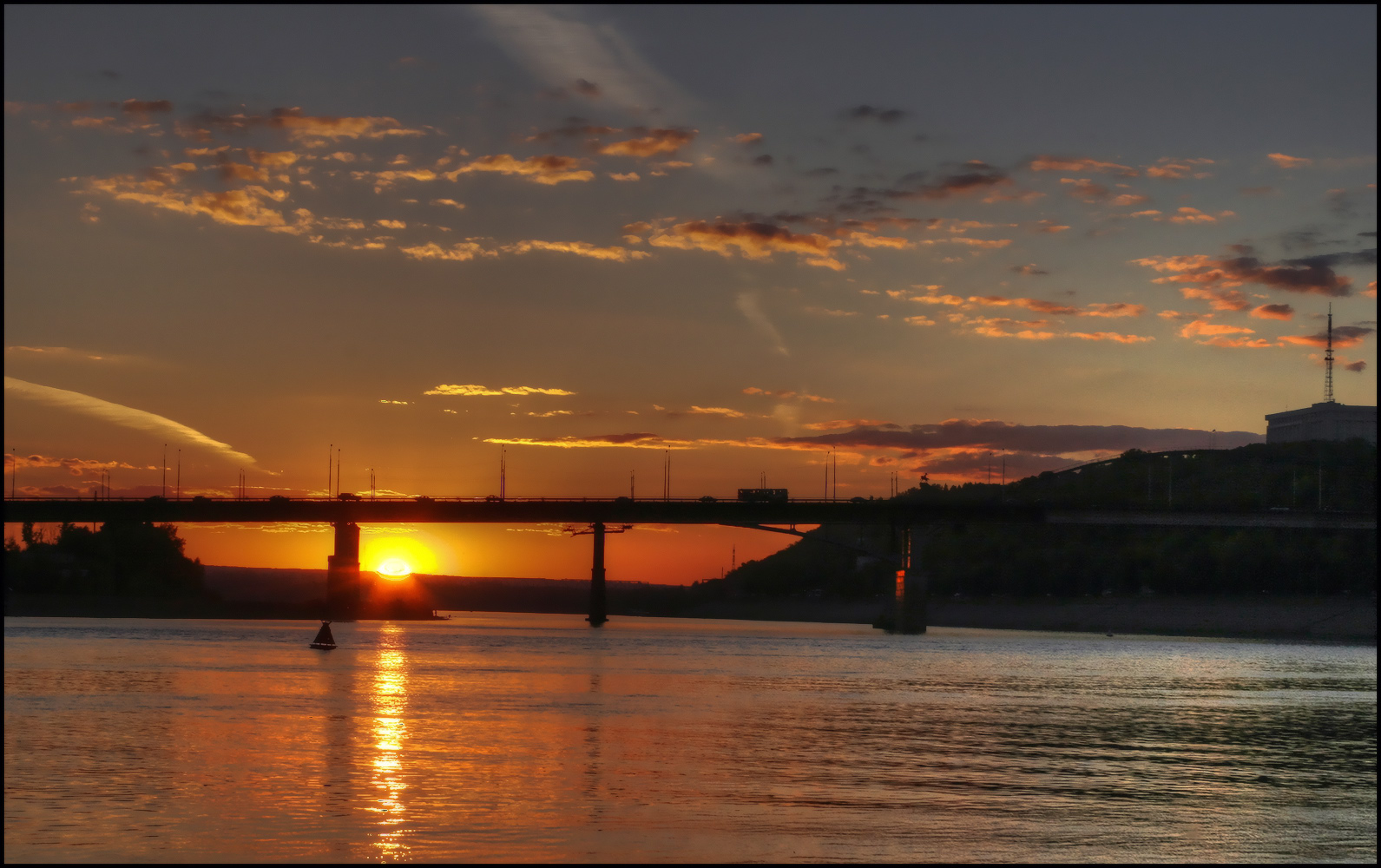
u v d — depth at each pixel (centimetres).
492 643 16975
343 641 16762
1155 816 4756
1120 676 11862
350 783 5094
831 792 5056
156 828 4269
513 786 5097
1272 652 17112
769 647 16975
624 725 7144
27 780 5094
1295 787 5469
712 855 4003
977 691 9906
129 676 9925
